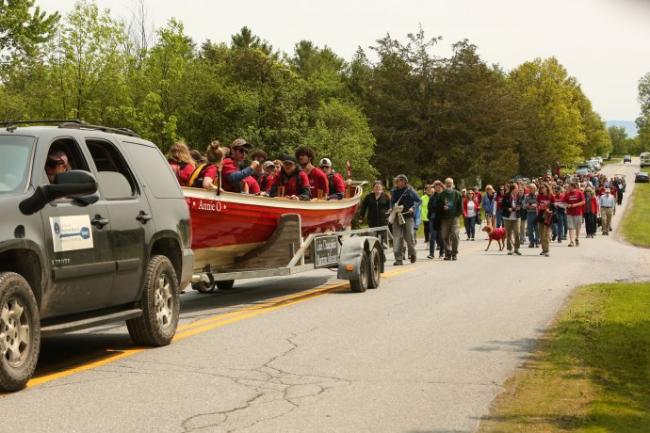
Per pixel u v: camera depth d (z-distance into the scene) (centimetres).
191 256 1861
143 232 1648
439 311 2234
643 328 1855
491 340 1767
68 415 1138
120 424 1094
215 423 1103
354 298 2559
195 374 1419
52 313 1399
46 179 1394
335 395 1267
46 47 8444
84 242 1448
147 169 1759
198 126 11794
